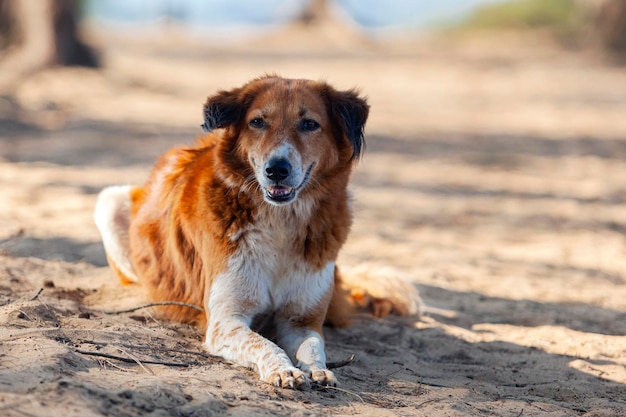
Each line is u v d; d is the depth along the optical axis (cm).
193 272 638
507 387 590
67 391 423
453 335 707
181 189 651
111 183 1281
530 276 951
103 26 5162
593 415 530
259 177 584
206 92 2441
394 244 1073
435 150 1820
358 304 759
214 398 460
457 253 1045
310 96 612
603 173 1633
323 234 614
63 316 606
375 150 1791
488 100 2555
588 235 1172
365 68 3194
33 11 2239
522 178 1574
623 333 745
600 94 2658
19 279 720
